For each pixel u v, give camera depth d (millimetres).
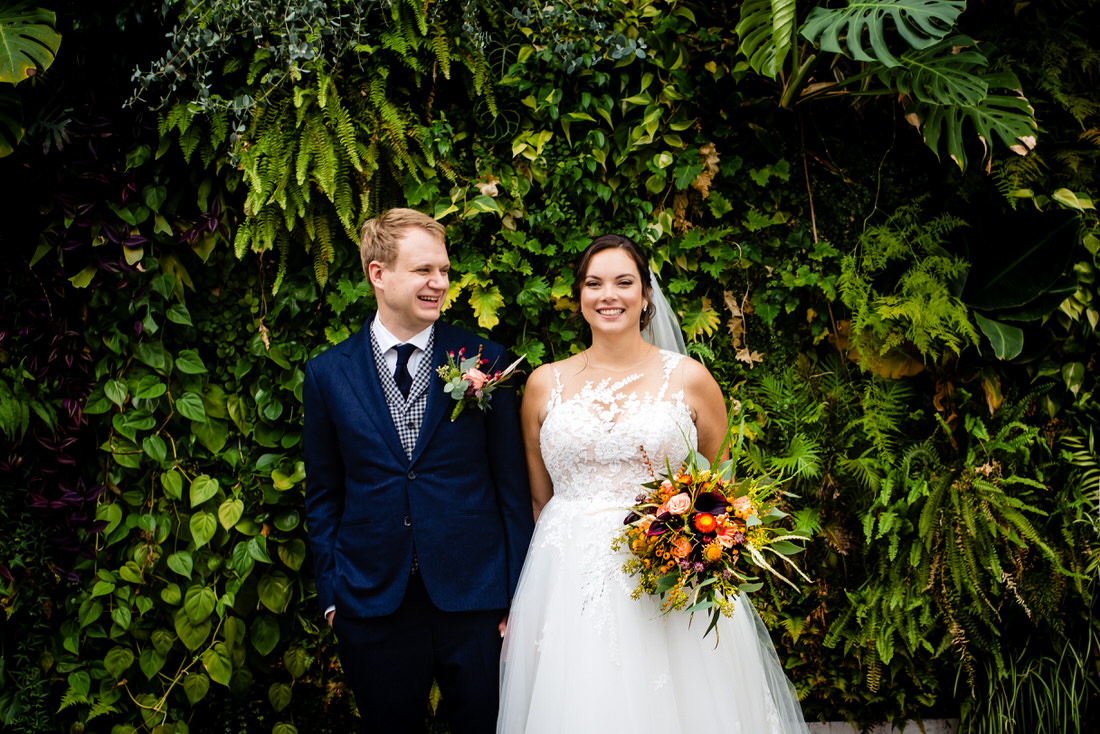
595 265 2061
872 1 2244
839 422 2604
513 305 2535
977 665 2602
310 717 2570
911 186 2707
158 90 2350
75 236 2328
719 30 2559
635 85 2547
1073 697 2475
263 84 2287
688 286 2557
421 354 2053
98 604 2387
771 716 1981
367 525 1958
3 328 2355
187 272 2473
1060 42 2668
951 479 2475
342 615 1969
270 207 2342
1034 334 2666
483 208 2389
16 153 2299
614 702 1771
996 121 2385
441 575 1937
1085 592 2506
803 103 2633
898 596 2477
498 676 2020
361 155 2326
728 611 1757
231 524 2387
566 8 2424
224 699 2541
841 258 2656
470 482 2018
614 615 1857
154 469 2461
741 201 2689
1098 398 2693
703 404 2096
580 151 2518
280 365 2445
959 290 2604
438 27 2357
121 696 2422
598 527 1943
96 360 2422
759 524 1775
